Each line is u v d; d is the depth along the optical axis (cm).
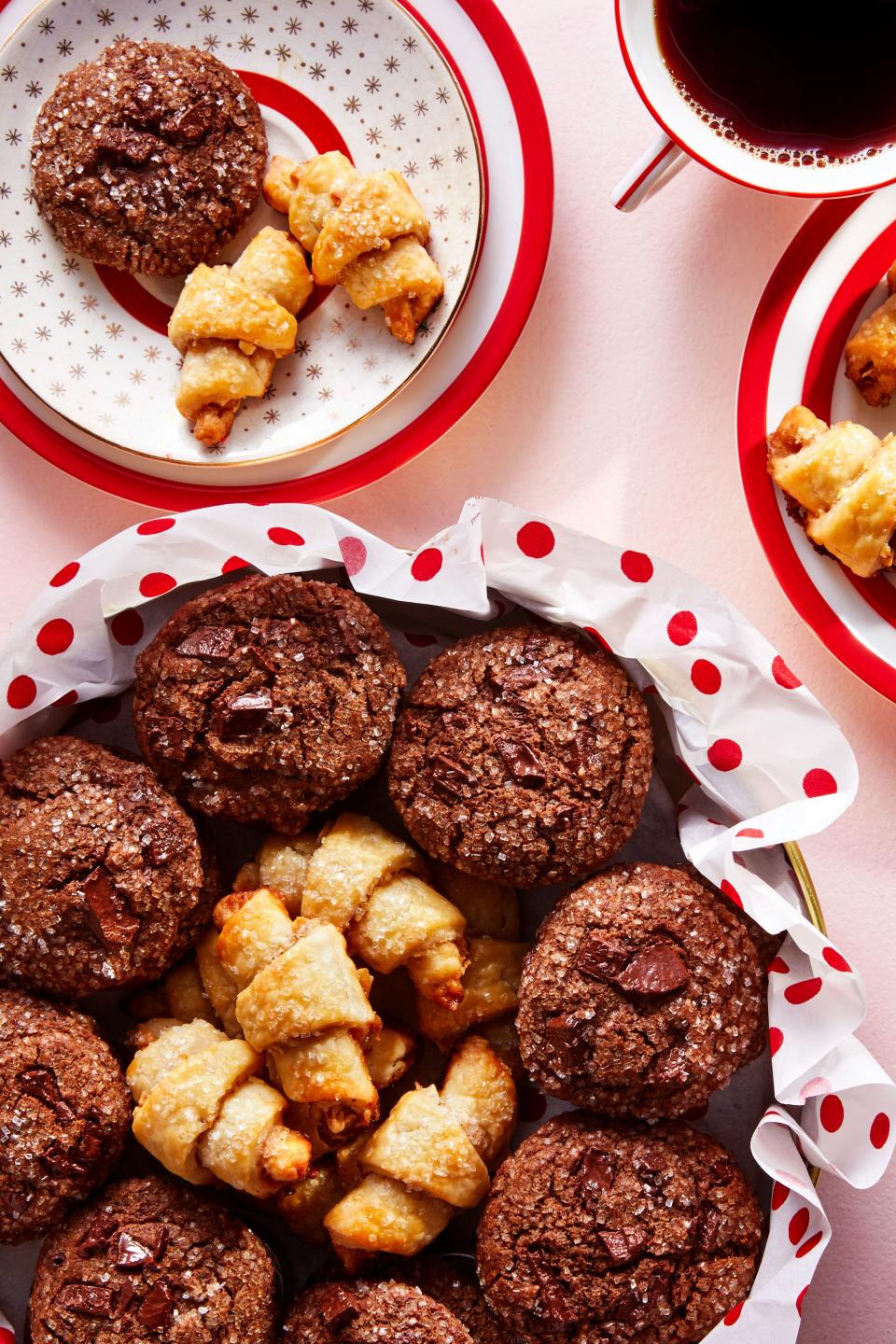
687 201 70
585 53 70
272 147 70
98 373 70
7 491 71
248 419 70
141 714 65
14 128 69
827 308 68
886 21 65
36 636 65
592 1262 62
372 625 65
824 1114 64
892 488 66
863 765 70
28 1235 64
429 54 68
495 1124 65
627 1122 64
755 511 69
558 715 64
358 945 65
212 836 67
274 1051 64
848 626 69
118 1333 62
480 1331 64
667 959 63
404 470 70
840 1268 69
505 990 66
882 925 70
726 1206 63
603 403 70
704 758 66
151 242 69
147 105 68
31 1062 63
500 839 64
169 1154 63
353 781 65
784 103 65
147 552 65
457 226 69
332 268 68
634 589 65
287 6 69
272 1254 65
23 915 64
